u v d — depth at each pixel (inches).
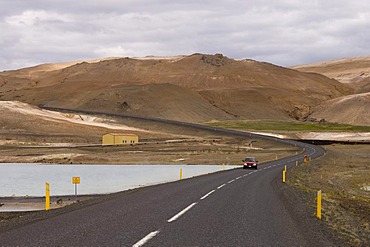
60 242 431.8
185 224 546.6
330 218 646.5
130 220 574.2
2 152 3777.1
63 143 4746.6
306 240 460.1
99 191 1467.8
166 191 1010.7
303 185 1350.9
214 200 825.5
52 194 1393.9
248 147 4613.7
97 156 3476.9
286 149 4320.9
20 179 1929.1
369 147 4527.6
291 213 662.5
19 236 462.9
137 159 3265.3
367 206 925.8
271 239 462.0
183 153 3818.9
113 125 6614.2
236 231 504.1
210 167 2647.6
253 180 1405.0
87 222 557.0
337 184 1724.9
